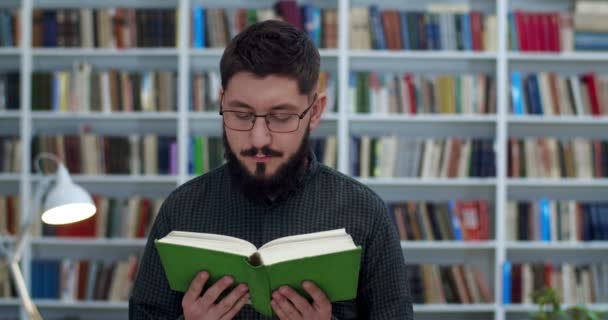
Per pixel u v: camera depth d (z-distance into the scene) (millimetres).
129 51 4781
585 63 5027
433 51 4793
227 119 1431
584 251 5062
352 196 1601
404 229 4832
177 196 1637
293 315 1397
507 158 4812
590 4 4824
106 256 5062
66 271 4828
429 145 4824
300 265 1340
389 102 4812
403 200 5066
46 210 2498
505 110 4773
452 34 4793
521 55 4793
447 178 4820
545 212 4828
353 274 1381
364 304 1611
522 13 4809
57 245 5051
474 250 5047
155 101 4809
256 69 1389
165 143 4828
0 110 4801
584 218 4840
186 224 1599
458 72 5035
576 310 3629
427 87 4809
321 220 1575
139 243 4828
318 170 1630
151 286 1601
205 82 4816
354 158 4805
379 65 5035
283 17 4754
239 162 1443
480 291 4852
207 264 1386
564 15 4824
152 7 5031
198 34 4801
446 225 4828
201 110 4809
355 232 1576
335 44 4789
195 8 4809
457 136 5047
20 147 4801
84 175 4812
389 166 4816
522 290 4793
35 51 4777
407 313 1562
